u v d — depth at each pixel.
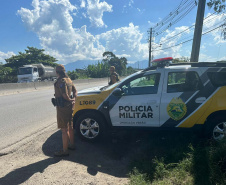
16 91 17.06
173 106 3.79
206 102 3.69
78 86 24.36
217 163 2.70
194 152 3.05
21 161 3.45
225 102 3.62
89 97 4.21
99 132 4.19
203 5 9.36
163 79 3.92
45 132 5.10
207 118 3.77
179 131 3.89
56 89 3.53
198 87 3.77
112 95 4.09
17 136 4.86
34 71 23.81
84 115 4.21
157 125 3.91
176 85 3.89
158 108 3.84
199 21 9.53
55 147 4.05
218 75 3.75
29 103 10.28
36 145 4.19
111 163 3.38
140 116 3.94
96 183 2.73
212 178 2.50
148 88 4.02
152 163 3.18
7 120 6.55
